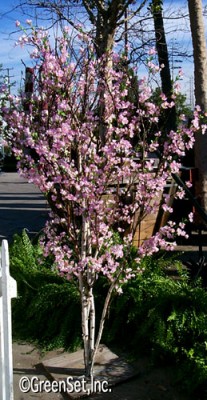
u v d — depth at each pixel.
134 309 3.95
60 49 3.28
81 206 3.17
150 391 3.30
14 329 4.35
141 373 3.54
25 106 3.32
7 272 2.62
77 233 3.36
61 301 4.25
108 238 3.51
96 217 3.22
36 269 4.86
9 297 2.64
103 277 4.25
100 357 3.71
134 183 3.41
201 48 7.64
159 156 3.54
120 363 3.63
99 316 4.10
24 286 4.69
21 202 14.31
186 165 8.70
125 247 3.84
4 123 3.29
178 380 3.33
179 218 7.19
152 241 3.32
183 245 7.29
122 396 3.23
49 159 2.97
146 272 4.34
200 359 3.36
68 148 3.11
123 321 4.04
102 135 3.28
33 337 4.21
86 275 3.35
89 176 3.10
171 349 3.58
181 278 4.39
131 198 3.52
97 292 4.19
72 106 3.14
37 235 5.59
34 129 3.20
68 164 3.02
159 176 3.24
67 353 3.89
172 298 3.87
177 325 3.69
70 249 3.48
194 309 3.75
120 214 3.62
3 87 3.30
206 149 7.67
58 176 3.00
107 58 3.47
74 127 3.12
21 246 5.27
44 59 3.13
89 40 3.56
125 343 3.99
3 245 2.62
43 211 11.88
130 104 3.27
